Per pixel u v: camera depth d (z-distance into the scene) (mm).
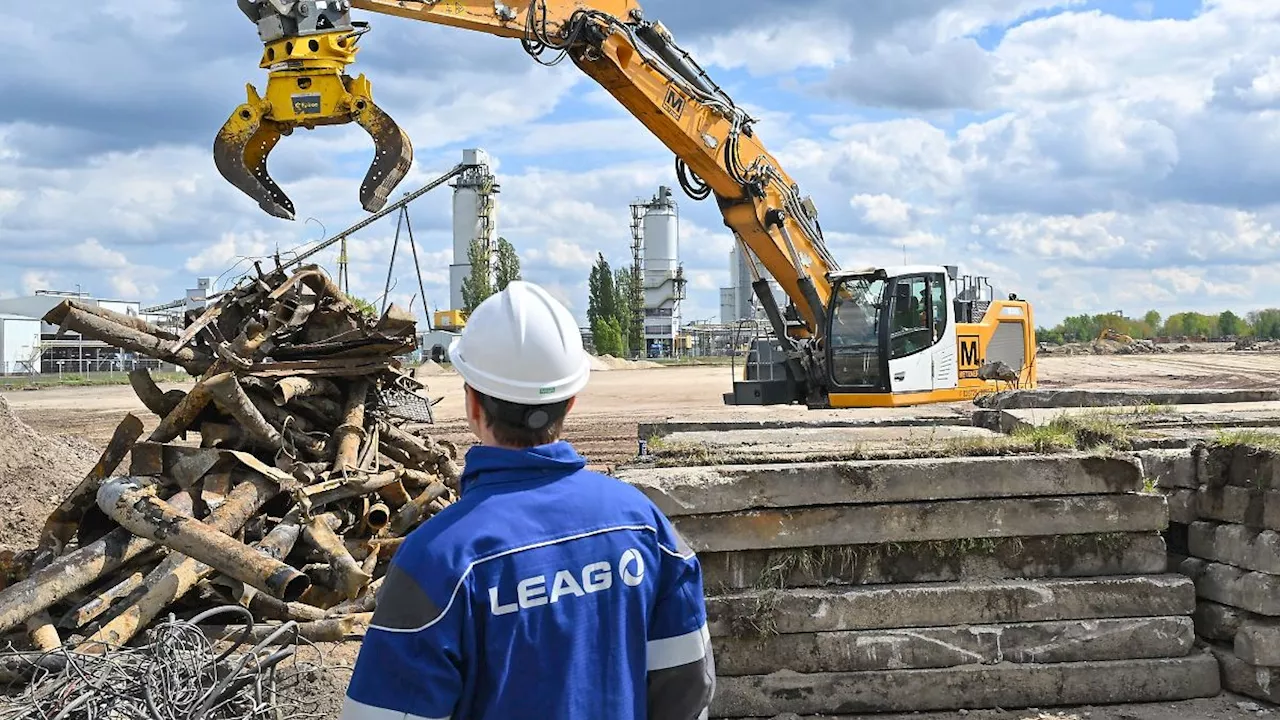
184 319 8078
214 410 7285
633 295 92500
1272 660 4715
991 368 14859
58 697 4320
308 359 7988
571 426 19859
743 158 13547
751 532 4781
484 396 2244
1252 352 60625
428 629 2021
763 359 14992
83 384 41906
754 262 14289
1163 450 5543
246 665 4785
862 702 4727
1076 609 4820
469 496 2209
